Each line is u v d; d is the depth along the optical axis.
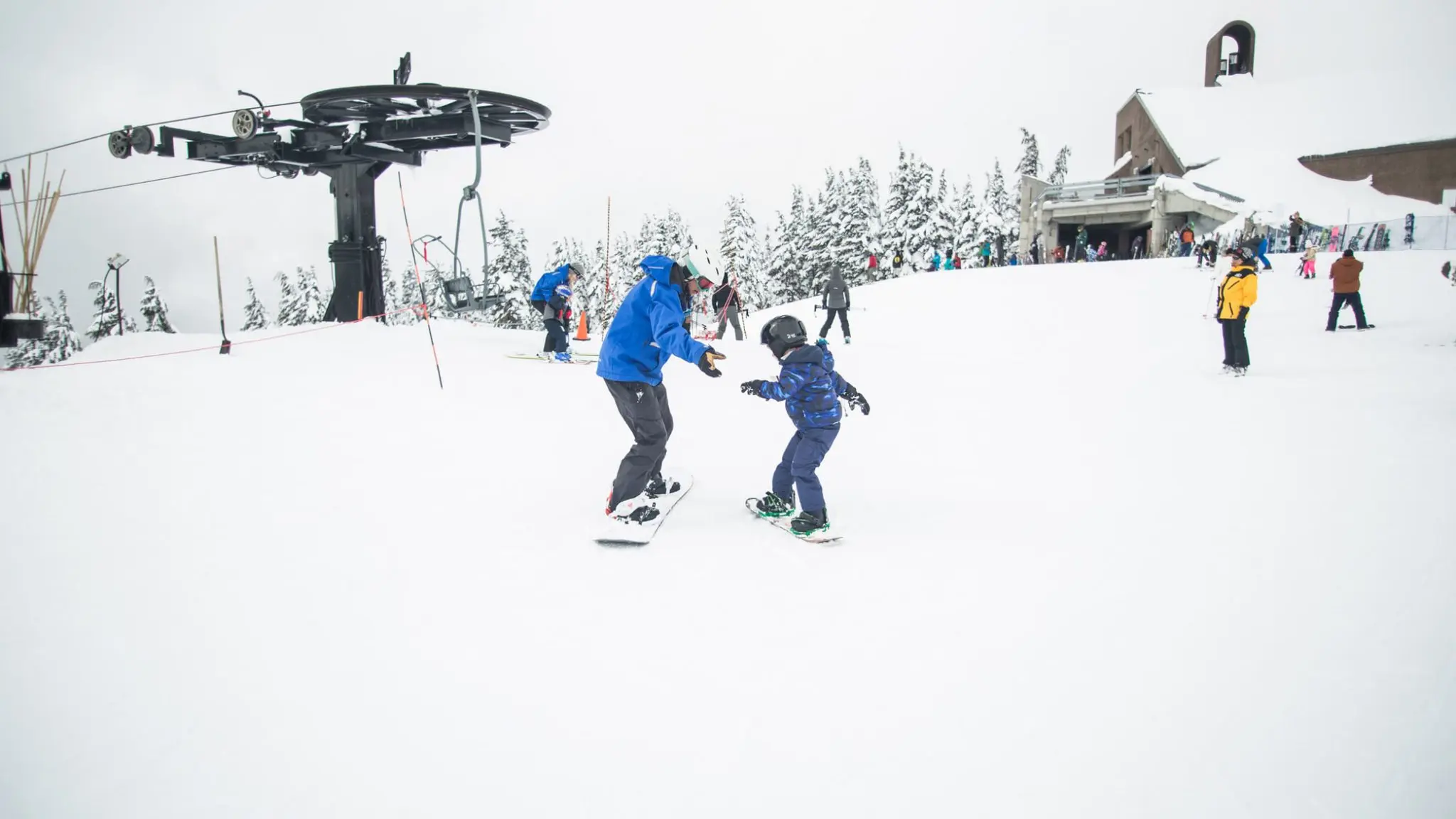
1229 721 2.43
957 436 6.55
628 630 3.09
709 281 4.24
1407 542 3.80
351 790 2.16
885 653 2.89
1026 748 2.32
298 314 53.22
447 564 3.76
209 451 5.68
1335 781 2.14
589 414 7.50
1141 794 2.11
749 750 2.34
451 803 2.12
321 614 3.22
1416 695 2.52
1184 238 30.84
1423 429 6.13
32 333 6.50
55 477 4.95
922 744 2.35
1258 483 4.92
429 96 10.32
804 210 55.97
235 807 2.09
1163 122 42.06
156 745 2.35
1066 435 6.50
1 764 2.23
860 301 23.92
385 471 5.36
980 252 38.59
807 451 4.02
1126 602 3.27
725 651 2.92
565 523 4.34
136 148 11.78
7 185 6.50
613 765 2.28
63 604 3.24
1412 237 26.00
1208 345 12.72
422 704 2.58
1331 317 13.12
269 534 4.11
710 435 6.64
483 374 9.73
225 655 2.88
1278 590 3.33
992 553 3.87
